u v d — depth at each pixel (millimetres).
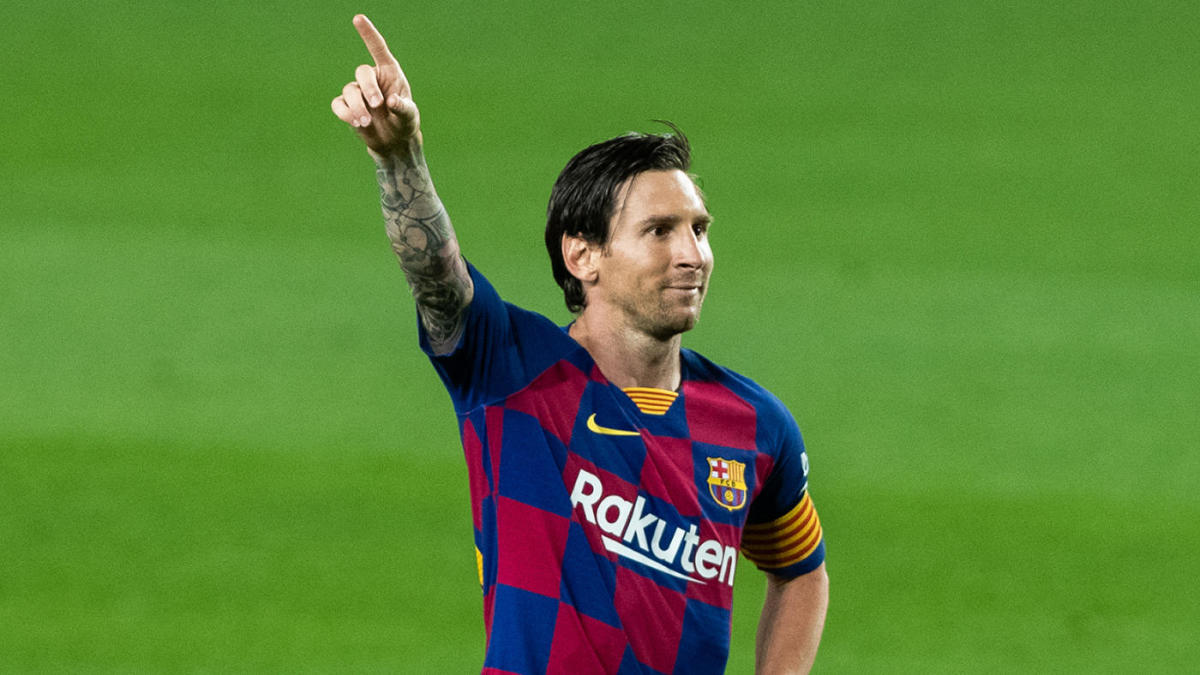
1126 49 46281
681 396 8828
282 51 44250
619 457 8336
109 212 35719
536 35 46188
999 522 24141
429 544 22938
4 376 28141
